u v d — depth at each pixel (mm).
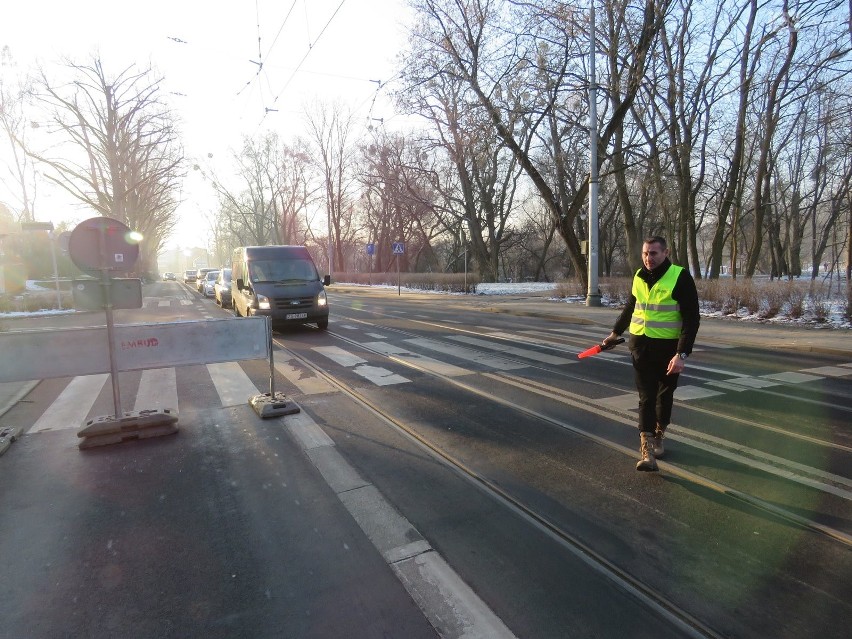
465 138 20969
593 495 3684
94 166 36344
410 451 4574
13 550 3111
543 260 46094
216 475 4145
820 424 5164
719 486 3791
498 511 3484
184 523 3400
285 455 4539
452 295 26719
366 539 3166
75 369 4914
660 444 4281
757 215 24562
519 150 20781
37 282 32875
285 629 2402
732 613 2465
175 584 2762
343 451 4602
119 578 2820
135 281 4977
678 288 3879
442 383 7047
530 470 4129
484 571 2822
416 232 48250
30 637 2377
